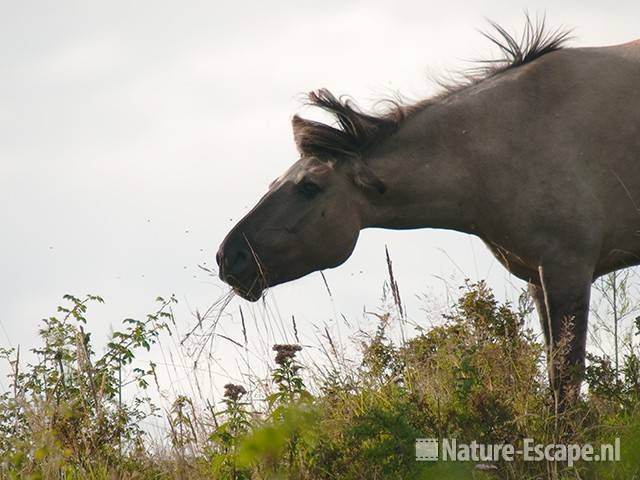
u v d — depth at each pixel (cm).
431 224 1838
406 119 1819
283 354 1526
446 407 1534
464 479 1368
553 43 1834
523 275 1827
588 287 1719
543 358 1647
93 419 1659
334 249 1819
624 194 1747
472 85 1842
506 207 1752
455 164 1789
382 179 1797
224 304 1802
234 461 1460
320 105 1823
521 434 1496
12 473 1536
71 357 1734
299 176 1820
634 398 1605
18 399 1617
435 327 1733
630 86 1775
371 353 1742
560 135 1742
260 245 1800
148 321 1764
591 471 1418
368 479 1454
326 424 1502
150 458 1631
